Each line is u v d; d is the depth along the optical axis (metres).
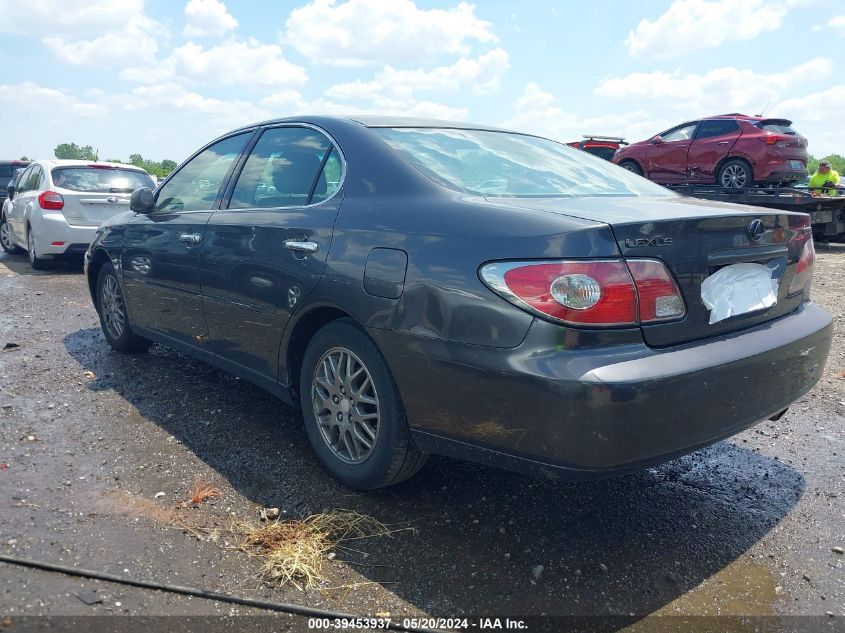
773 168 11.82
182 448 3.53
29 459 3.35
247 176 3.80
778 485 3.31
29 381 4.54
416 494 3.12
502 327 2.34
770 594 2.47
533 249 2.33
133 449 3.51
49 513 2.84
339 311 3.06
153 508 2.92
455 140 3.40
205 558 2.57
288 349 3.30
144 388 4.43
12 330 5.97
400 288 2.65
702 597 2.45
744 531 2.89
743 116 12.38
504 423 2.38
